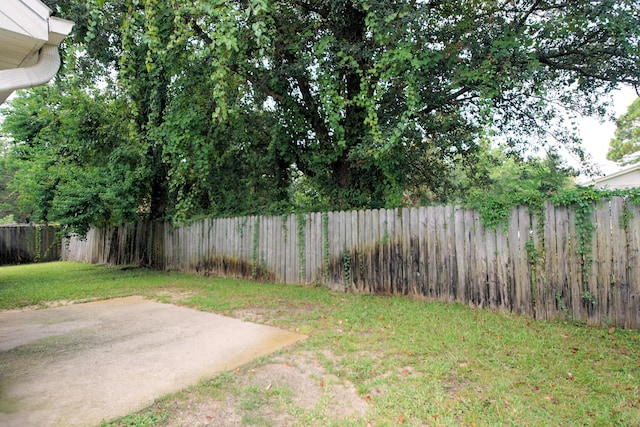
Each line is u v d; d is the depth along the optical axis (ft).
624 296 14.58
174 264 36.55
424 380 10.41
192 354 12.76
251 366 11.59
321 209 26.81
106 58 30.12
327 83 23.16
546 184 20.85
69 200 33.04
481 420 8.41
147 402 9.30
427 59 20.44
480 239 18.45
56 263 50.49
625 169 44.47
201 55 22.54
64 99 32.96
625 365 11.19
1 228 49.78
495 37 21.83
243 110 29.81
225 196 33.58
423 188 33.27
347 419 8.52
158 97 28.63
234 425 8.34
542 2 21.97
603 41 22.02
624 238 14.66
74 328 16.49
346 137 27.07
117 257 44.83
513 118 28.40
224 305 20.34
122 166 33.65
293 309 19.20
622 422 8.24
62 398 9.53
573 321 15.56
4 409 8.95
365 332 14.92
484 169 32.73
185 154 27.66
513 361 11.58
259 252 29.07
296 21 25.14
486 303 18.07
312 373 11.04
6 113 37.60
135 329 16.12
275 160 31.14
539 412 8.70
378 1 20.02
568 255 15.88
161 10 22.84
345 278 23.90
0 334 15.62
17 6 9.05
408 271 21.20
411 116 25.23
